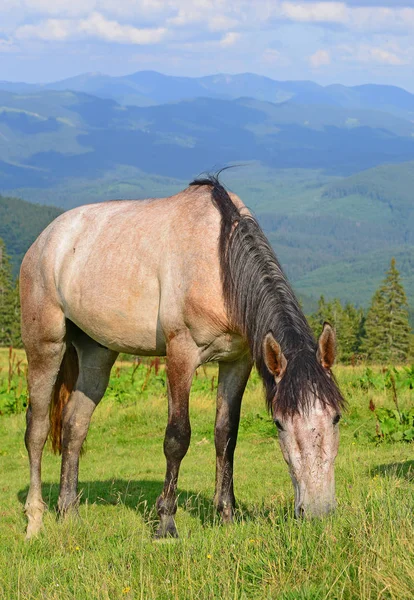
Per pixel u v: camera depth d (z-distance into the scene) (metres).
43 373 7.16
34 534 6.45
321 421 4.64
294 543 4.11
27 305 7.24
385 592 3.38
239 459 9.77
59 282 6.90
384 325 78.50
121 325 6.33
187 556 4.33
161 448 11.51
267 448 10.53
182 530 5.86
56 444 7.29
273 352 4.88
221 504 6.10
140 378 17.34
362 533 3.99
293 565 3.85
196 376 17.08
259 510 5.45
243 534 4.73
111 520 6.74
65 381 7.23
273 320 5.25
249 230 5.67
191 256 5.82
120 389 16.19
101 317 6.44
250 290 5.48
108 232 6.57
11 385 17.50
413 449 9.35
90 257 6.59
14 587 4.55
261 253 5.58
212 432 12.31
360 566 3.56
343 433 10.77
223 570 4.00
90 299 6.50
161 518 5.80
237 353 6.00
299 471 4.62
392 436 9.98
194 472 9.34
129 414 13.92
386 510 4.35
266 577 3.84
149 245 6.15
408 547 3.69
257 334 5.33
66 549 5.75
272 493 7.29
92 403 7.21
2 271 81.12
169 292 5.90
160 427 13.18
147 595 3.81
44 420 7.16
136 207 6.65
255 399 13.80
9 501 8.27
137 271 6.16
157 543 5.16
